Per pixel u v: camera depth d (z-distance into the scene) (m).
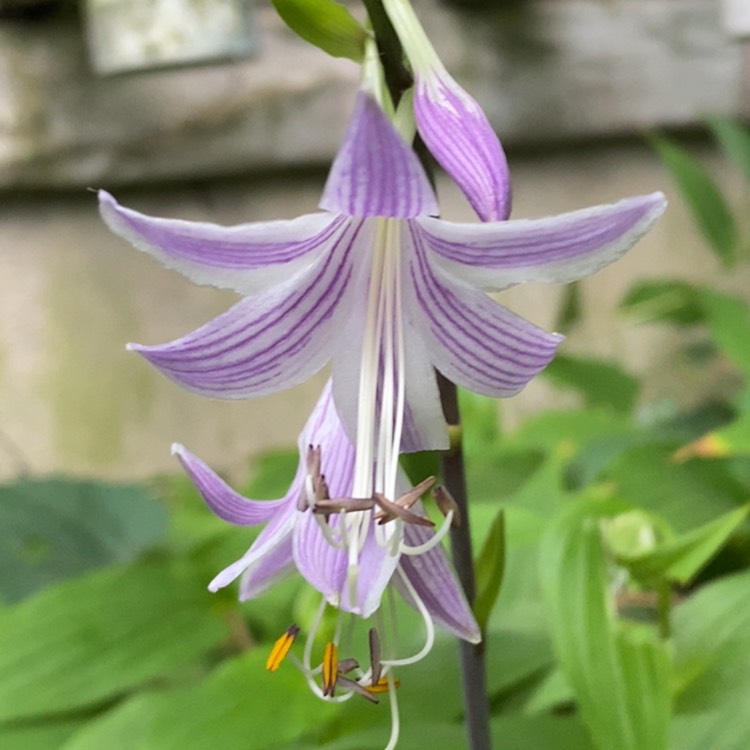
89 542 0.23
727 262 0.32
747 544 0.20
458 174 0.10
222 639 0.18
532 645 0.17
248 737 0.15
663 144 0.32
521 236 0.10
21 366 0.37
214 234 0.10
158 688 0.19
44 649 0.17
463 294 0.11
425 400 0.12
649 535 0.15
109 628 0.18
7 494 0.24
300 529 0.11
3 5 0.32
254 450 0.39
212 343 0.11
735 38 0.36
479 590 0.12
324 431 0.12
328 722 0.16
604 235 0.10
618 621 0.15
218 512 0.11
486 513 0.18
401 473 0.12
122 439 0.38
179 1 0.30
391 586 0.12
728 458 0.24
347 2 0.32
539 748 0.14
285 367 0.11
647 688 0.14
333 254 0.11
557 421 0.27
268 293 0.11
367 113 0.09
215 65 0.33
